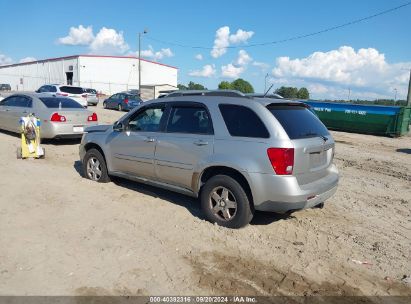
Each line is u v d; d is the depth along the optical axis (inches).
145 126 249.3
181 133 225.6
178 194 269.0
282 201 188.2
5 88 2516.0
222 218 210.5
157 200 252.1
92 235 191.9
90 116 467.2
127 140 256.5
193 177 218.2
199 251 180.7
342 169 399.5
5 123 503.5
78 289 144.4
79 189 266.4
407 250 194.7
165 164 232.1
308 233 209.5
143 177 252.7
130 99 1139.9
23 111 470.0
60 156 391.9
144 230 201.8
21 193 251.1
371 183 338.3
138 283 150.8
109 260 167.5
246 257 177.0
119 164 265.6
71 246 178.7
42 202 236.4
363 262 178.7
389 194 303.3
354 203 271.4
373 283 160.7
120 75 2605.8
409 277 166.9
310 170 198.5
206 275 159.6
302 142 192.2
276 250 185.9
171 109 235.8
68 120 445.4
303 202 190.7
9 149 409.4
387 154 532.1
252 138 195.2
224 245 187.9
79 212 222.8
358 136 768.9
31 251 171.6
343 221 232.1
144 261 168.2
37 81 2970.0
